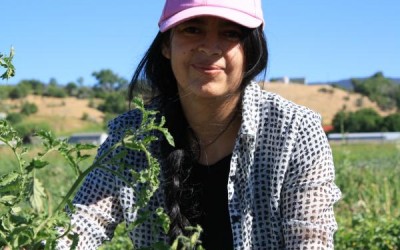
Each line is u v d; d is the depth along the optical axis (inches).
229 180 121.6
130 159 124.6
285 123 121.0
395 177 533.0
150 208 124.5
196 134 124.8
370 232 283.1
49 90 4323.3
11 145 93.7
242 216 121.0
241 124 120.5
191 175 125.2
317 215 118.5
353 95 4542.3
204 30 116.0
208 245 125.3
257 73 121.0
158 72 127.0
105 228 126.4
